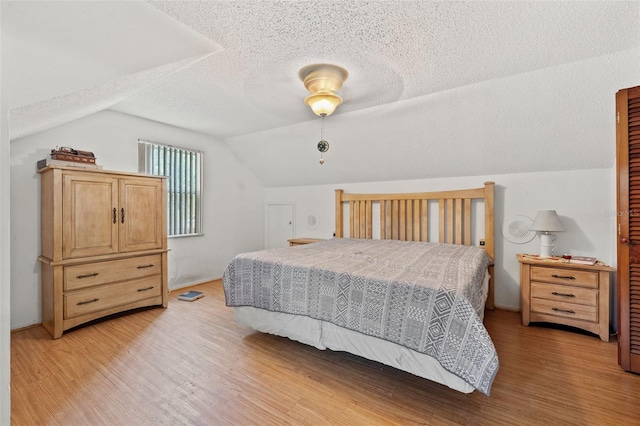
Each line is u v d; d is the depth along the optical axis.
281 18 1.49
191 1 1.35
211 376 1.81
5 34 0.98
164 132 3.51
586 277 2.36
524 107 2.41
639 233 1.78
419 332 1.54
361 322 1.74
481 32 1.63
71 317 2.40
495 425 1.39
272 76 2.19
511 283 3.08
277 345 2.24
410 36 1.67
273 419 1.44
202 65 2.01
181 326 2.58
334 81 2.11
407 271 1.90
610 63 1.93
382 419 1.44
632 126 1.76
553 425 1.39
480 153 2.99
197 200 3.96
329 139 3.52
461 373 1.38
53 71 1.11
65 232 2.38
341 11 1.44
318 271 1.97
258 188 4.93
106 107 2.75
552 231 2.68
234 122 3.37
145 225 2.94
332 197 4.34
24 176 2.51
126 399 1.58
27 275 2.53
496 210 3.15
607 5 1.40
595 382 1.73
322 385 1.72
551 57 1.92
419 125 2.92
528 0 1.37
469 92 2.41
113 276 2.69
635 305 1.81
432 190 3.54
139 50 1.38
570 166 2.78
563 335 2.40
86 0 1.15
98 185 2.59
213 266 4.18
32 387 1.67
